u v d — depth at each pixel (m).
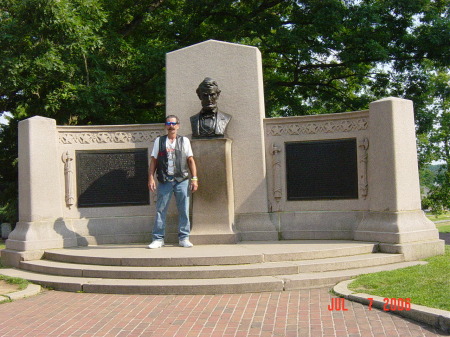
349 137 9.95
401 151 9.05
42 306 6.71
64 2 15.17
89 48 17.06
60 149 10.42
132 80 19.72
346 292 6.54
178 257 7.85
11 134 19.72
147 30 22.72
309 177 10.24
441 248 9.01
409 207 9.05
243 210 10.30
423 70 22.47
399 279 6.92
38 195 9.77
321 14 19.16
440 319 5.20
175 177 9.30
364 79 23.33
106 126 10.70
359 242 9.17
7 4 15.54
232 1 20.06
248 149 10.34
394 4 19.78
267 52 22.08
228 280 7.20
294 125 10.38
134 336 5.29
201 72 10.66
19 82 15.34
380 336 5.03
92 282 7.51
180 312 6.14
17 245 9.53
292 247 8.73
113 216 10.60
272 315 5.85
